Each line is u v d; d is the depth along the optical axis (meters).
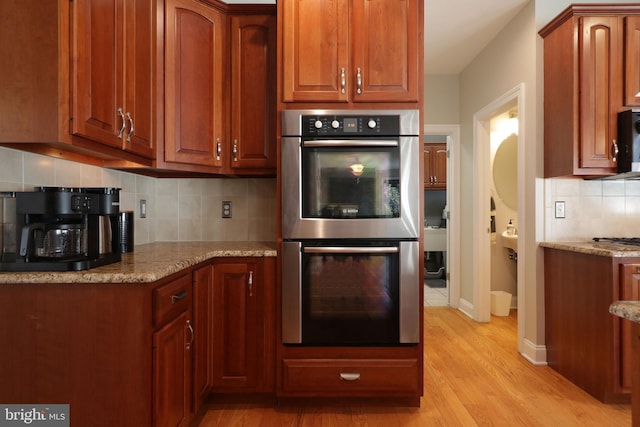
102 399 1.30
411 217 1.93
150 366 1.33
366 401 2.05
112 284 1.30
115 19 1.52
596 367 2.12
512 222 4.17
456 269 4.07
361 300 1.95
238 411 2.00
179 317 1.57
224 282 2.00
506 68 3.04
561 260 2.44
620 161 2.28
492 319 3.69
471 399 2.13
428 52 3.53
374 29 1.99
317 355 1.97
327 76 1.99
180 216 2.56
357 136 1.95
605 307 2.05
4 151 1.39
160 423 1.38
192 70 2.07
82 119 1.31
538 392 2.21
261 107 2.24
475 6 2.77
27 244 1.33
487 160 3.58
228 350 1.99
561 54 2.41
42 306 1.30
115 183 2.11
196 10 2.09
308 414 1.97
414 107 1.98
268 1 2.69
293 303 1.94
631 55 2.29
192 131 2.07
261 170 2.26
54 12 1.23
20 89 1.23
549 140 2.55
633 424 0.87
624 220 2.60
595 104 2.30
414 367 1.95
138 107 1.73
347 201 1.95
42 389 1.30
